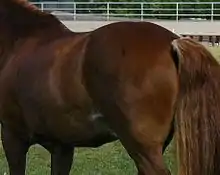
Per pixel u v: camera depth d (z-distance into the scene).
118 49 4.34
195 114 4.26
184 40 4.34
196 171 4.26
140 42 4.34
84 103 4.48
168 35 4.45
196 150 4.26
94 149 8.25
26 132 5.09
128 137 4.35
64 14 27.88
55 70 4.60
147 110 4.27
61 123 4.64
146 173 4.32
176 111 4.30
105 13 30.02
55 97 4.59
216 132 4.24
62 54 4.63
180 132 4.29
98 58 4.37
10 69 5.01
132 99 4.27
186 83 4.27
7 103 5.02
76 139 4.69
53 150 5.24
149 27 4.46
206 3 27.19
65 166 5.34
